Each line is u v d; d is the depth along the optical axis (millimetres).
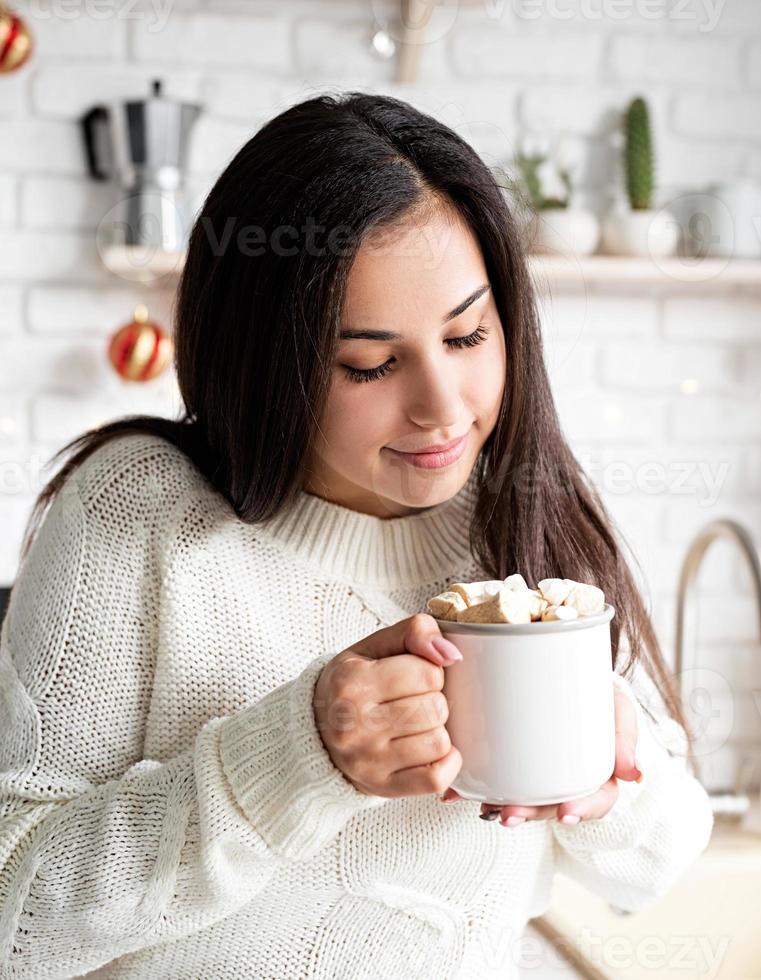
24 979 713
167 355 1855
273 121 746
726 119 2064
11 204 1943
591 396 2066
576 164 2027
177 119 1826
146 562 776
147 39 1938
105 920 680
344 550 811
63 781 740
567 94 2020
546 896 907
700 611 2098
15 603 789
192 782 683
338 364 693
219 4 1948
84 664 751
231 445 765
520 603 586
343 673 588
